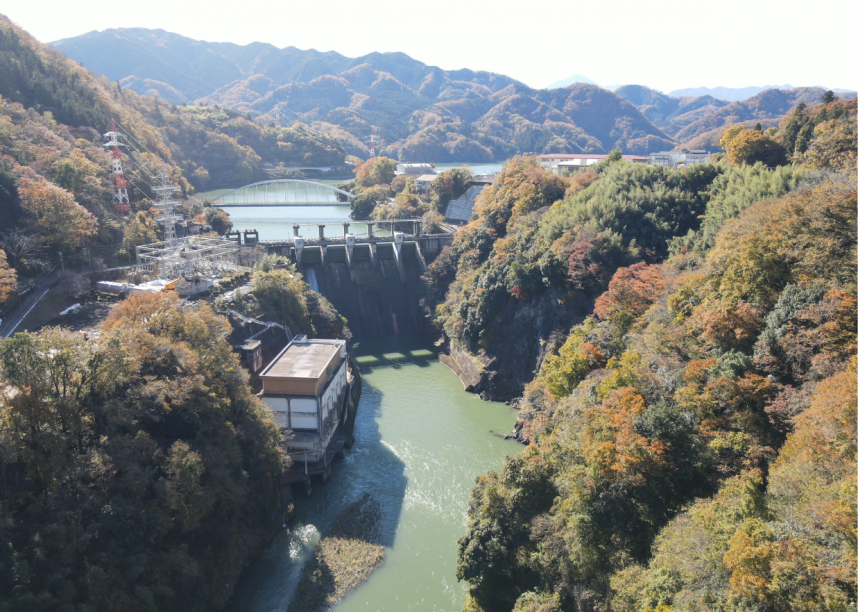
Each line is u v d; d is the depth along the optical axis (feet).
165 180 402.72
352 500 248.11
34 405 163.43
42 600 143.43
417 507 243.40
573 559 160.04
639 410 170.91
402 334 488.44
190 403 206.08
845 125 362.12
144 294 240.32
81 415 178.50
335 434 290.35
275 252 485.15
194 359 216.13
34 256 339.16
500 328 383.24
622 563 149.38
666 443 158.10
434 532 227.40
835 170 323.37
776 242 191.83
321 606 189.98
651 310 242.99
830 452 120.88
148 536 170.30
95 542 161.99
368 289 501.97
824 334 153.89
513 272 372.79
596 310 280.51
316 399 259.39
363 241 519.19
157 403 195.83
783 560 105.50
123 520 166.61
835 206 185.78
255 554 211.00
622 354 221.25
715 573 119.44
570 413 213.25
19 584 142.20
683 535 134.92
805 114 429.79
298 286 384.47
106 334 203.92
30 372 164.66
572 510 168.35
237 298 328.29
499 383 362.33
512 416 332.39
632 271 287.89
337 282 494.59
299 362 279.28
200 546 190.70
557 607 160.66
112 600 155.22
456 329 422.82
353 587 198.49
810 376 154.71
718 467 152.66
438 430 311.68
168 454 188.75
